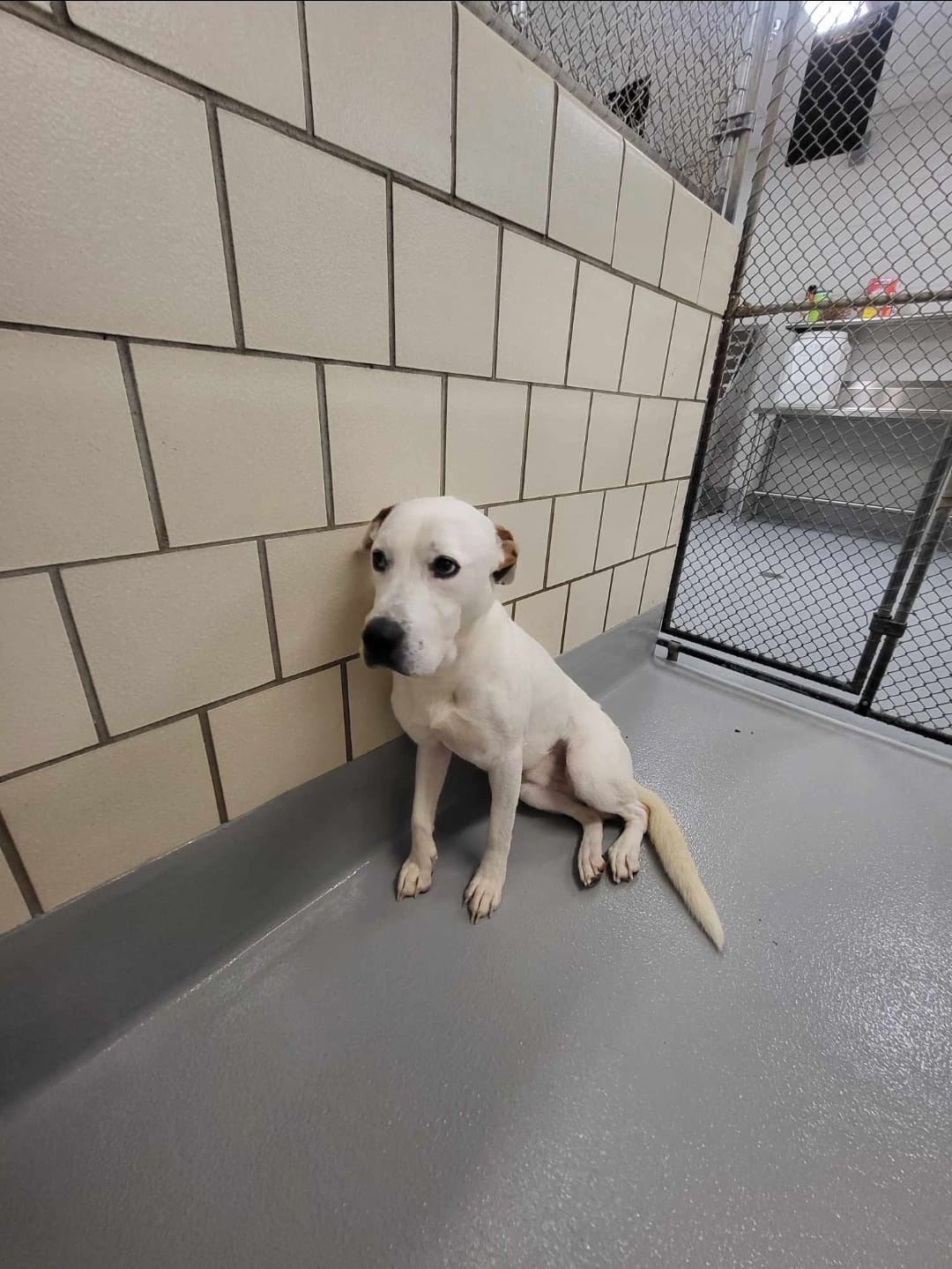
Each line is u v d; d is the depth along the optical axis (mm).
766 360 1778
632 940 729
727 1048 609
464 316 676
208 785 600
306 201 490
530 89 646
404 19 503
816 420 1724
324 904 767
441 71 550
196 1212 472
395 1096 555
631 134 850
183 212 423
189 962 642
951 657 1543
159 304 430
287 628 618
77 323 395
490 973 682
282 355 518
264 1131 525
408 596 539
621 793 846
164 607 508
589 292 854
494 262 686
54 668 454
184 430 473
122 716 508
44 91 343
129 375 430
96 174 376
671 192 946
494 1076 575
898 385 1693
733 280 1234
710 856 872
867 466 2471
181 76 394
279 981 663
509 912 767
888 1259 457
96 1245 452
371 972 678
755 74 1140
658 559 1401
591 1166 508
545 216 729
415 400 658
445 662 616
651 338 1045
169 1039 598
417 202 577
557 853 879
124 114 377
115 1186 486
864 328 1648
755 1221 476
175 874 597
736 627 1731
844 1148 526
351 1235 461
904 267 2498
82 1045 568
